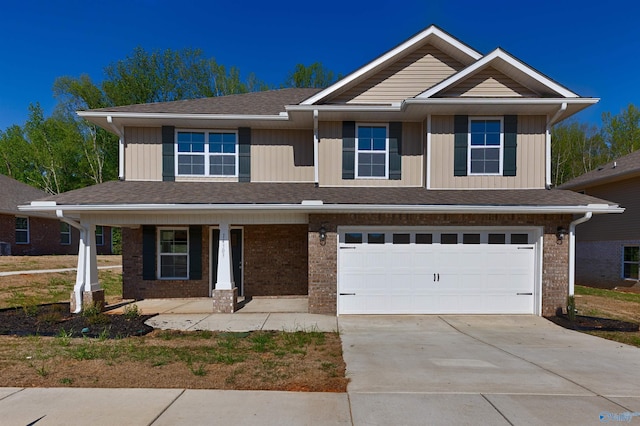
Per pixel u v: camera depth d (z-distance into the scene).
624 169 15.84
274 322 8.34
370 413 3.90
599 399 4.31
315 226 9.19
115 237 27.98
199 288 11.55
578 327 8.02
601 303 11.84
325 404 4.10
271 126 11.36
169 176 11.20
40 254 21.86
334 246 9.19
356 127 10.75
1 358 5.53
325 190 10.16
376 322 8.45
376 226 9.20
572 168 36.44
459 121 10.16
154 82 32.31
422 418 3.80
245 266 11.62
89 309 8.59
